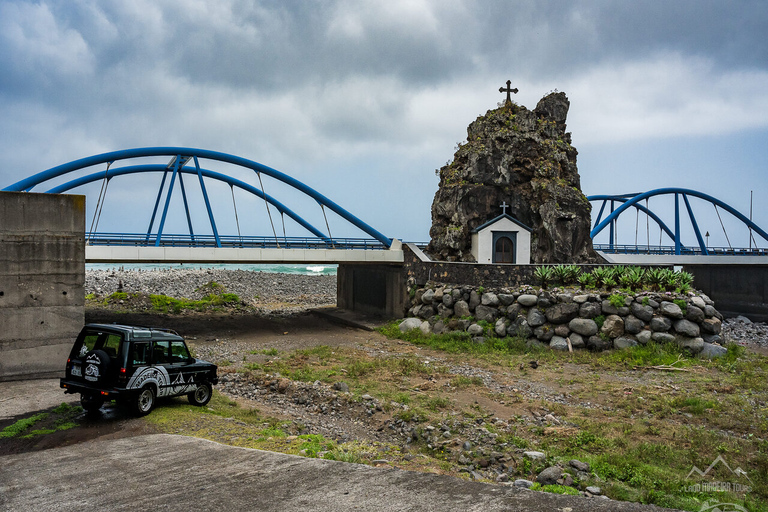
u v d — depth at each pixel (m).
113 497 7.27
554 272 30.98
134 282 64.75
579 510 6.73
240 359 26.25
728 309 44.56
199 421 12.33
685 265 47.91
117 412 12.95
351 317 43.62
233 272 83.31
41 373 18.64
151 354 12.81
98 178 41.78
